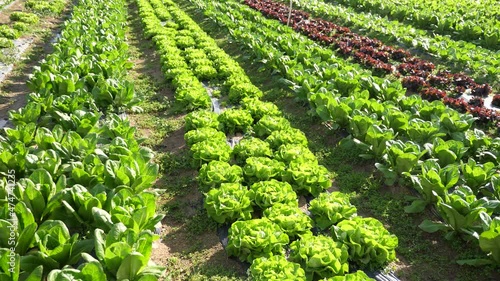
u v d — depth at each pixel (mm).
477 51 17422
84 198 6277
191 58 15734
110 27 18422
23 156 7461
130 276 5379
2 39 16641
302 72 13203
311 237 6609
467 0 30125
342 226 6691
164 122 11672
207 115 10555
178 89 12555
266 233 6512
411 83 14250
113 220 6008
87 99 10883
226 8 25234
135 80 14883
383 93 12195
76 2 29500
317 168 8477
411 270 6859
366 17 23328
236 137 10648
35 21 21312
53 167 7285
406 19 24219
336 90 11977
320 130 11344
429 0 28234
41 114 10266
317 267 6055
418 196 8516
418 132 9656
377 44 18891
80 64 12656
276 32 18344
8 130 8398
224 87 13844
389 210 8227
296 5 28438
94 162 7379
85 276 4816
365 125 9625
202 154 8805
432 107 10766
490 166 8094
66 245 5445
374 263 6648
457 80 14633
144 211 6078
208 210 7414
